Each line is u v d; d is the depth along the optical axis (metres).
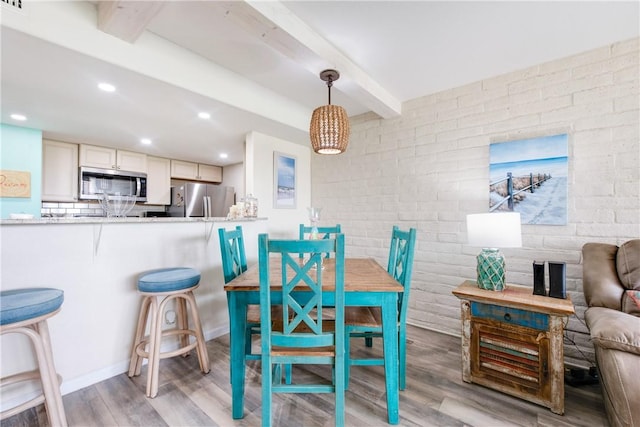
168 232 2.22
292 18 1.64
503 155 2.33
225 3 1.39
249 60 2.18
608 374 1.30
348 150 3.41
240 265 2.02
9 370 1.52
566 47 1.98
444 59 2.14
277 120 2.77
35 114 2.52
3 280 1.52
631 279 1.60
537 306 1.57
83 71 1.75
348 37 1.86
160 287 1.75
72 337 1.74
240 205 2.86
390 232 3.04
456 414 1.54
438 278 2.69
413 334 2.62
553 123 2.13
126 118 2.65
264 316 1.30
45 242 1.65
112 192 3.76
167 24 1.75
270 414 1.32
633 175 1.85
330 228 2.71
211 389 1.78
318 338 1.32
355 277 1.67
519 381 1.65
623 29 1.79
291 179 3.58
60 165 3.37
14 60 1.61
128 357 1.98
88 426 1.45
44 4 1.42
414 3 1.56
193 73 2.06
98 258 1.86
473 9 1.61
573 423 1.47
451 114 2.62
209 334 2.50
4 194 2.77
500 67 2.25
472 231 1.90
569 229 2.06
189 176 4.75
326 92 2.75
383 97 2.62
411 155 2.88
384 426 1.46
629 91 1.87
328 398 1.70
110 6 1.45
